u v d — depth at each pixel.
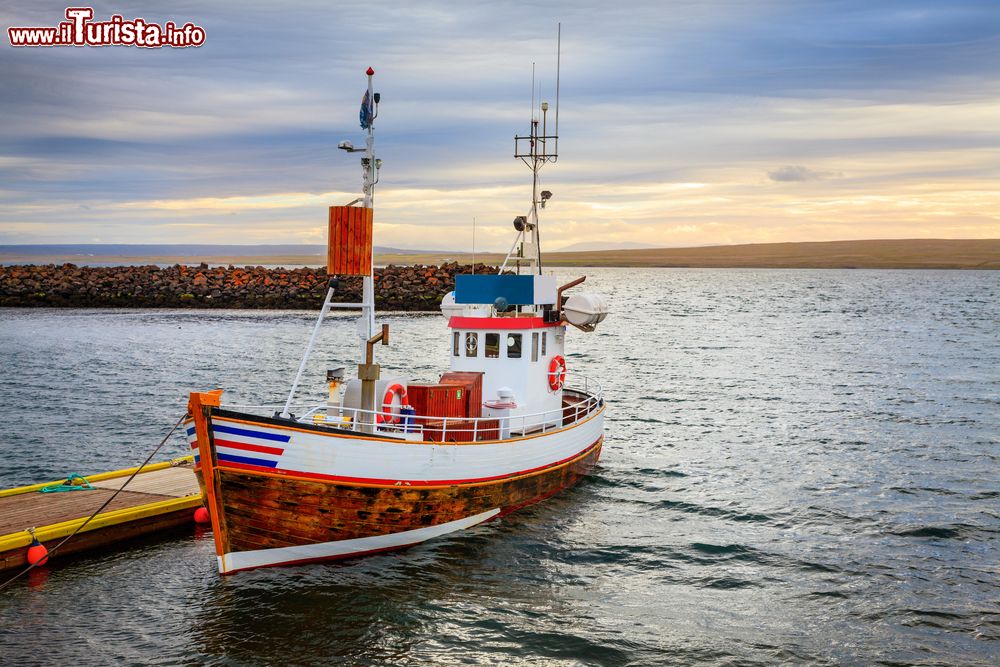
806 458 32.22
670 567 20.52
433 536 20.91
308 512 18.41
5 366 54.34
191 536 21.25
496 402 23.52
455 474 20.69
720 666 15.66
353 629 16.61
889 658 16.05
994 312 121.00
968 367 60.41
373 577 18.91
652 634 16.89
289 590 18.08
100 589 18.09
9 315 92.69
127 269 119.81
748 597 18.81
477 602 18.03
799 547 22.08
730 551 21.67
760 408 43.50
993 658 16.09
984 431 37.53
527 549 21.27
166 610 17.19
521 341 24.66
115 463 30.05
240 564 18.31
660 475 29.28
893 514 25.03
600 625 17.22
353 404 20.73
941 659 16.03
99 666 15.02
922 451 33.50
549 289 26.56
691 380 53.84
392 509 19.53
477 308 26.28
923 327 96.19
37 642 15.80
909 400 46.00
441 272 120.94
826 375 56.28
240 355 62.19
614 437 35.91
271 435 17.56
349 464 18.56
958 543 22.55
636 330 92.69
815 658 16.02
